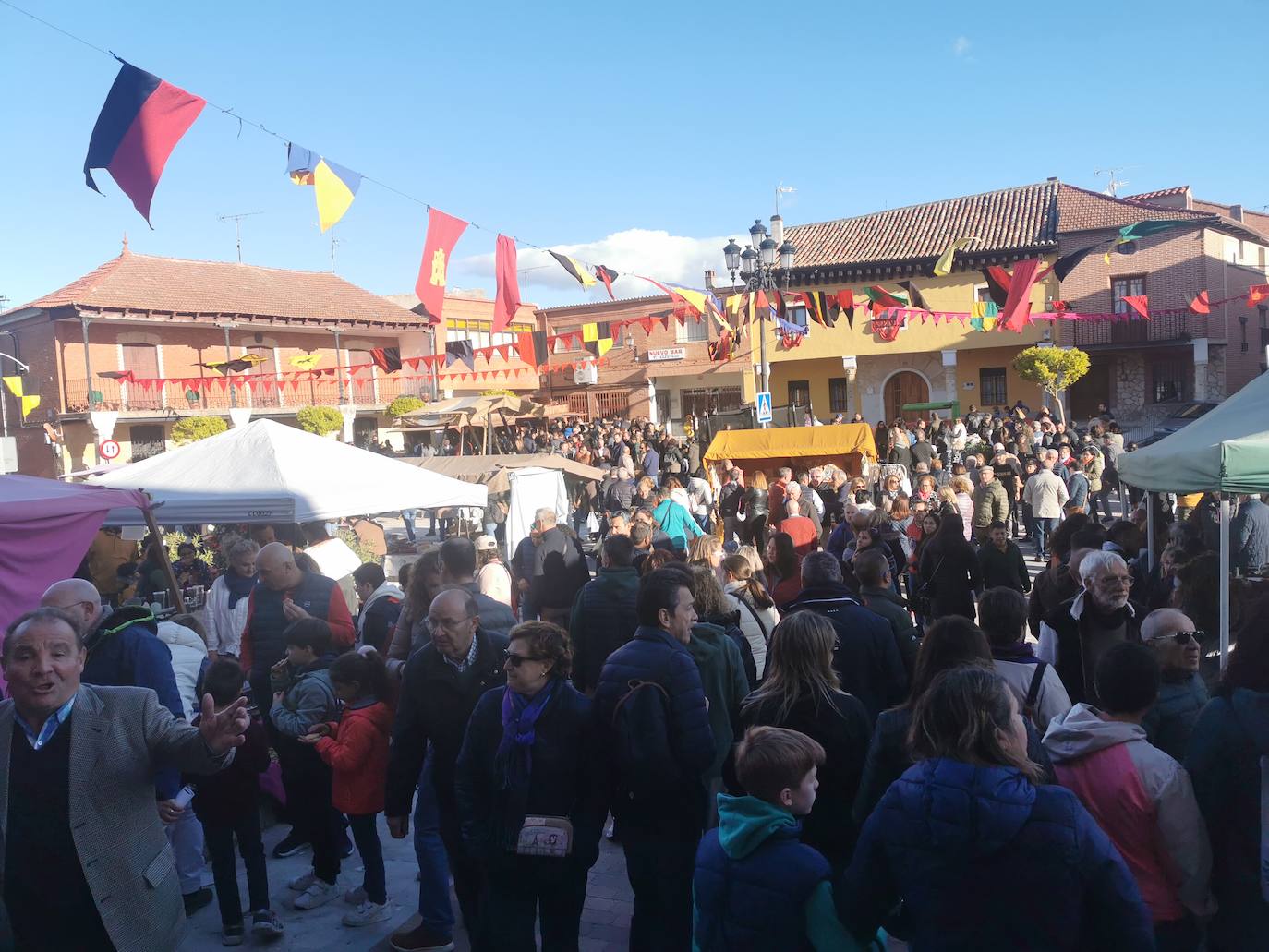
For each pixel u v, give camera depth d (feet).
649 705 11.98
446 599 13.57
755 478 42.16
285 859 18.70
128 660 13.70
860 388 107.04
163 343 103.35
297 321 108.78
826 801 11.87
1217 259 92.22
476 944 13.10
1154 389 96.02
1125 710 10.09
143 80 16.71
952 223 101.19
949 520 25.21
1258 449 17.57
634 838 12.30
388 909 16.14
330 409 106.52
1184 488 18.84
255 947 14.87
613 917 15.42
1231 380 96.22
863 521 26.09
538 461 52.75
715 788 15.65
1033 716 11.82
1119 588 15.20
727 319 52.49
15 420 102.68
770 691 12.05
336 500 25.50
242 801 15.06
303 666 16.81
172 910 10.64
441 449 108.37
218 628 21.65
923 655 10.77
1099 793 9.88
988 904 7.20
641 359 121.70
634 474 72.54
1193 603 19.13
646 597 12.67
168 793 11.89
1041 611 20.56
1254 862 9.45
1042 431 70.44
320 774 16.39
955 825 7.24
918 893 7.46
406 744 13.78
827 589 14.96
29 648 9.75
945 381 102.47
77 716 10.09
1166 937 9.76
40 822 9.89
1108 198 94.07
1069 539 22.30
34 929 9.96
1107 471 56.90
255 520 24.72
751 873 8.63
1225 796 9.55
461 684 13.66
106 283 99.45
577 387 125.90
